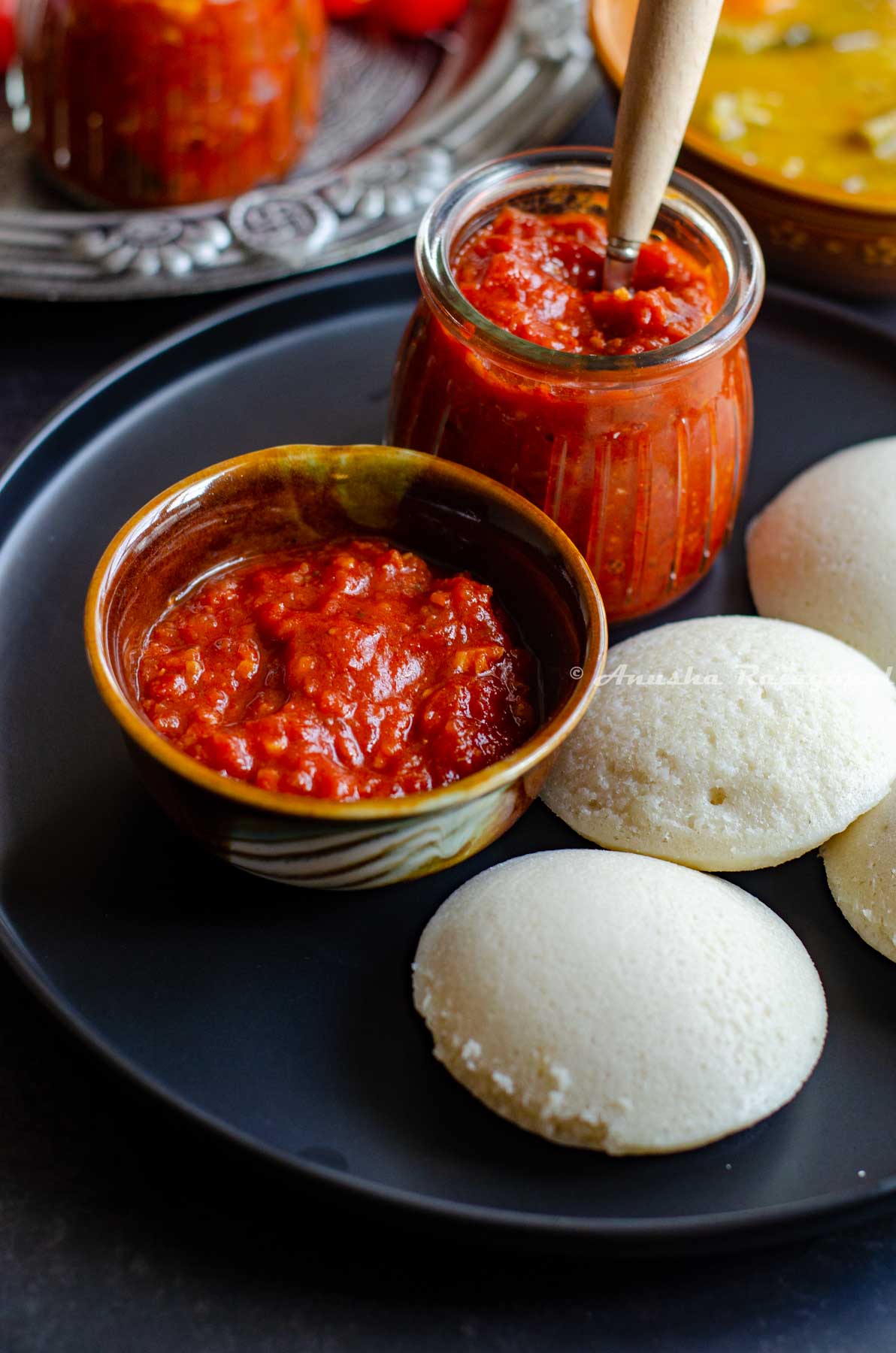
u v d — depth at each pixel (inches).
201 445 21.3
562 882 17.4
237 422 21.5
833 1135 17.1
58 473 20.9
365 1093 17.1
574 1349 16.4
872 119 24.9
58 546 20.4
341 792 17.2
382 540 19.2
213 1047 17.3
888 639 19.3
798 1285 16.8
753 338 22.6
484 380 18.6
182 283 22.6
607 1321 16.5
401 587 18.6
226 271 22.8
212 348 21.9
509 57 25.6
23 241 23.0
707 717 18.2
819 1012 17.4
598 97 25.2
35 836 18.3
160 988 17.6
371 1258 16.7
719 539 20.2
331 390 21.9
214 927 17.9
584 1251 16.1
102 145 23.1
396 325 22.5
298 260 22.9
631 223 18.4
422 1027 17.4
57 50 22.4
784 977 17.3
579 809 18.4
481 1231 16.1
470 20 26.7
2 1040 17.7
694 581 20.4
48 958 17.6
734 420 19.4
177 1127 16.6
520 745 18.0
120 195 23.7
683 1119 16.5
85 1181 17.0
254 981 17.6
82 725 19.1
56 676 19.4
